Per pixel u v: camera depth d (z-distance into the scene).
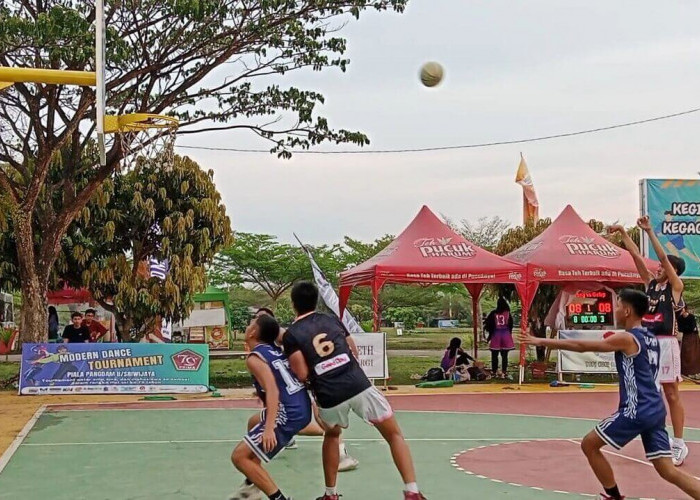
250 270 45.44
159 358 18.67
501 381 21.03
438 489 8.27
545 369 22.05
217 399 17.78
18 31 15.42
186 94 20.52
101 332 22.02
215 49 19.61
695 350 17.08
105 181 21.31
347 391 6.81
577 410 15.16
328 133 21.02
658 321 9.31
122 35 18.33
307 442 11.25
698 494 6.84
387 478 8.81
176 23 18.67
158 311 21.95
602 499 7.09
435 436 11.92
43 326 19.72
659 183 24.31
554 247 20.31
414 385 20.38
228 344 35.69
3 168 21.72
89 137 20.05
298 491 8.26
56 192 21.20
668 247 24.19
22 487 8.52
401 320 63.84
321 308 22.16
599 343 6.84
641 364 6.87
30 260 19.56
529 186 35.31
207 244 22.30
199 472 9.30
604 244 20.75
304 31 20.02
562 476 8.91
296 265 44.91
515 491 8.16
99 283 21.58
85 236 21.67
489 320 22.28
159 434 12.41
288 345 6.95
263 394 8.14
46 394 18.39
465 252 19.94
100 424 13.62
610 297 21.12
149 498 7.98
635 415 6.79
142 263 22.88
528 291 19.66
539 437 11.82
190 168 22.22
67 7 17.16
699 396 17.64
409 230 20.88
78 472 9.34
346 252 47.12
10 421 14.09
